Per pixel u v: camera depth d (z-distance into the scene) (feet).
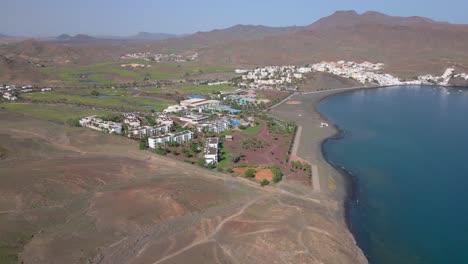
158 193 426.10
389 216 403.75
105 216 379.96
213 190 441.27
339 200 437.17
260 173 497.46
